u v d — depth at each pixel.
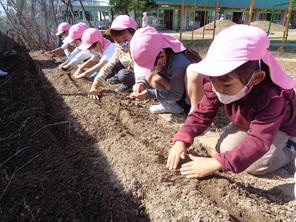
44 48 7.64
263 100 1.35
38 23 7.56
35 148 2.12
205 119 1.74
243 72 1.22
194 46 10.00
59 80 3.93
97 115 2.67
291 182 1.67
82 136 2.31
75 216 1.47
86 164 1.92
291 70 5.40
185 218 1.39
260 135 1.34
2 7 7.13
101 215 1.51
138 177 1.71
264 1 26.47
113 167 1.85
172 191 1.57
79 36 4.38
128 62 3.31
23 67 4.91
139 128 2.40
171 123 2.61
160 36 2.22
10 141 2.24
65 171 1.81
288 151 1.76
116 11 18.91
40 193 1.61
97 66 3.66
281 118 1.36
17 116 2.74
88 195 1.63
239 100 1.48
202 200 1.47
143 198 1.57
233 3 25.23
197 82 2.31
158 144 2.13
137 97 2.61
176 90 2.52
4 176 1.79
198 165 1.60
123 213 1.51
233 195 1.50
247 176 1.75
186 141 1.70
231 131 1.81
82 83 3.84
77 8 16.06
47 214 1.46
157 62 2.21
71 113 2.75
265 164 1.67
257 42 1.20
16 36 7.99
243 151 1.37
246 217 1.42
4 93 3.49
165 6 24.09
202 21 27.88
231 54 1.20
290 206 1.46
